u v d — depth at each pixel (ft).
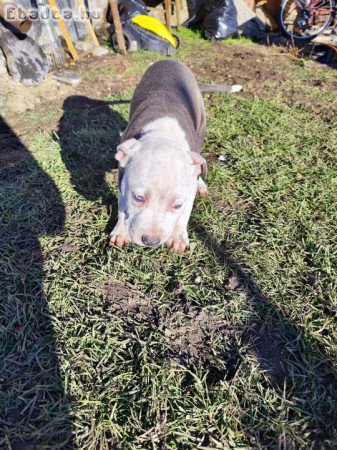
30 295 1.90
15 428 1.43
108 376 1.62
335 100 4.18
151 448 1.42
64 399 1.53
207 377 1.67
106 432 1.46
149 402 1.55
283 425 1.51
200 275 2.12
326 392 1.63
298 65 5.37
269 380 1.67
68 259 2.12
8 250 2.14
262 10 7.03
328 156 3.18
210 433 1.48
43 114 3.54
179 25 6.64
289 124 3.62
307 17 6.43
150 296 1.99
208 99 4.05
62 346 1.71
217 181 2.83
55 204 2.49
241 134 3.43
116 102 3.83
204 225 2.44
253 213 2.58
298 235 2.41
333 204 2.65
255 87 4.46
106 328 1.79
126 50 5.34
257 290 2.05
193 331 1.84
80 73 4.44
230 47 6.05
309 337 1.84
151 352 1.72
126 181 1.82
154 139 1.93
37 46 4.03
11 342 1.71
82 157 2.98
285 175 2.94
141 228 1.73
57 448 1.39
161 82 2.41
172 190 1.75
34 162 2.85
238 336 1.84
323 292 2.06
